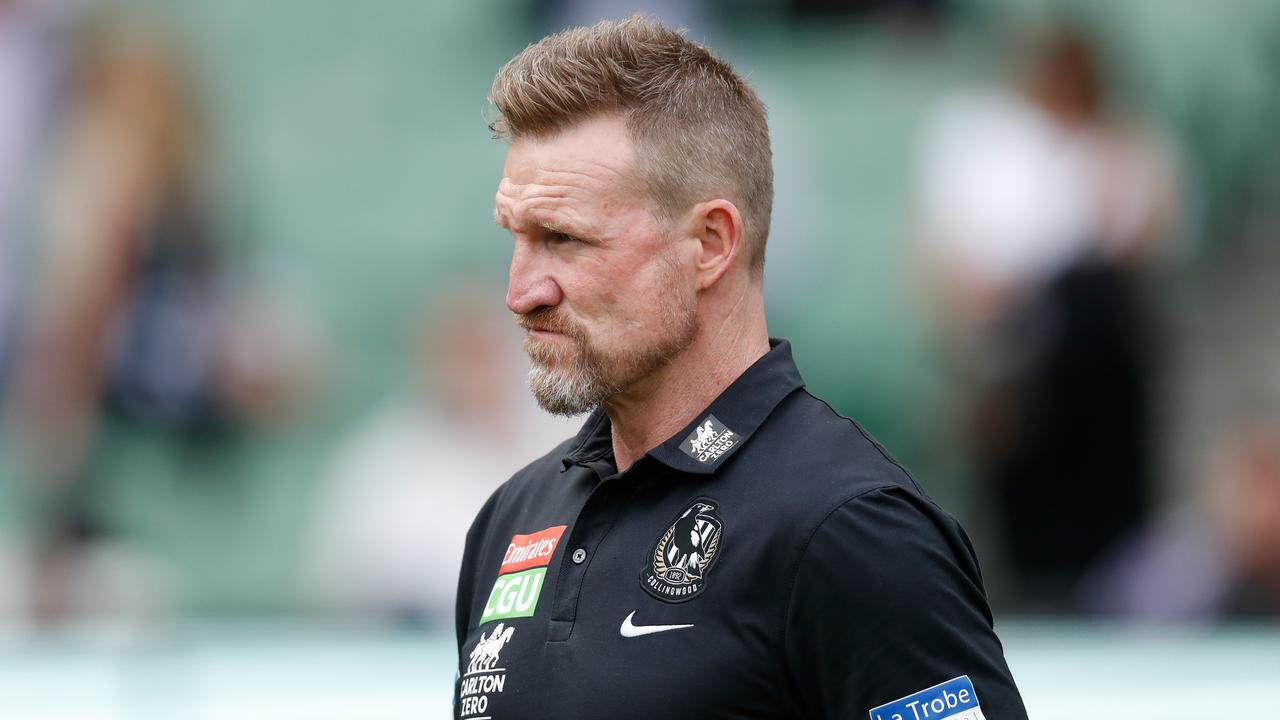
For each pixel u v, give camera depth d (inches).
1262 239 951.6
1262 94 973.8
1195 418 908.0
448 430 831.7
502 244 949.8
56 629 807.7
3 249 879.7
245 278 913.5
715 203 239.1
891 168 947.3
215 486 859.4
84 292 880.9
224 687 517.7
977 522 894.4
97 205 895.1
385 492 827.4
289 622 802.8
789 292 926.4
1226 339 925.2
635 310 235.5
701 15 963.3
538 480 270.2
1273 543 862.5
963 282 922.7
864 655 214.5
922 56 963.3
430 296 920.9
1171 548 871.1
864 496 221.3
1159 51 979.9
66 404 863.1
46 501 848.9
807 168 943.7
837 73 959.0
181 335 882.1
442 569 795.4
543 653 231.8
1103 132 957.2
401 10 973.2
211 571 844.0
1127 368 913.5
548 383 237.8
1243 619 824.9
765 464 231.9
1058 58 966.4
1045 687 531.5
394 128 961.5
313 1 957.8
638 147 234.8
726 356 245.6
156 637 603.8
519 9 980.6
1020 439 901.2
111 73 917.8
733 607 221.3
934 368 914.7
